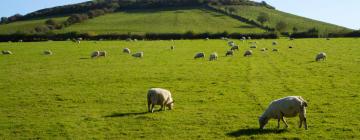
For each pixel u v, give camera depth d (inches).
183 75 2022.6
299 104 996.6
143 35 5536.4
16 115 1301.7
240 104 1373.0
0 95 1624.0
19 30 7066.9
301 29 7253.9
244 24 7377.0
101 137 1043.9
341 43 3614.7
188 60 2615.7
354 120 1107.9
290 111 1003.3
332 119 1129.4
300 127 1032.2
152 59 2699.3
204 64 2397.9
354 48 3085.6
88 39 5457.7
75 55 3009.4
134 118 1216.2
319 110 1245.7
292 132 1011.9
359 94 1441.9
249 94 1530.5
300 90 1574.8
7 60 2763.3
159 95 1273.4
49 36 5728.3
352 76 1823.3
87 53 3137.3
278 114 1015.6
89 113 1304.1
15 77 2060.8
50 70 2278.5
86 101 1487.5
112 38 5502.0
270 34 5226.4
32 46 3860.7
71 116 1269.7
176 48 3486.7
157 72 2132.1
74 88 1742.1
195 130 1079.0
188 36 5467.5
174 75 2030.0
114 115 1264.8
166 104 1300.4
